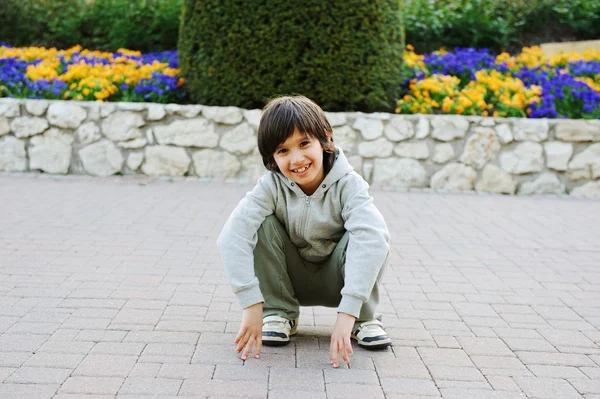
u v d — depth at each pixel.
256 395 2.09
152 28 8.50
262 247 2.48
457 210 5.40
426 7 9.09
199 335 2.62
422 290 3.34
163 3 8.55
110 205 5.07
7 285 3.16
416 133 6.21
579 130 6.22
